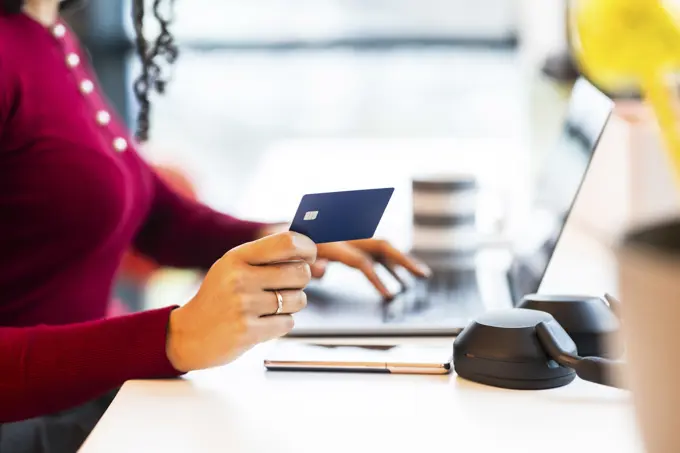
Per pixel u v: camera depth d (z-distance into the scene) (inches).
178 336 31.1
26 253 46.5
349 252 46.9
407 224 67.8
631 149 50.7
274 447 23.4
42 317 47.8
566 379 28.8
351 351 33.1
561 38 110.4
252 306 30.8
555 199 43.9
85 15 121.2
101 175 47.4
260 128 135.3
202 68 132.0
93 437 24.4
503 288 45.8
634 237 16.6
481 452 22.8
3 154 45.2
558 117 110.3
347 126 135.8
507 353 28.5
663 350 15.6
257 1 129.0
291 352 32.9
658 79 17.8
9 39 45.7
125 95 123.6
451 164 108.5
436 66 132.1
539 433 24.2
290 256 31.0
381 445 23.5
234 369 32.0
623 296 16.3
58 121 46.8
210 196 128.7
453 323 38.4
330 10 129.6
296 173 98.1
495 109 133.1
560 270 45.3
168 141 133.9
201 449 23.4
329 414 26.3
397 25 130.0
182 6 128.2
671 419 15.8
